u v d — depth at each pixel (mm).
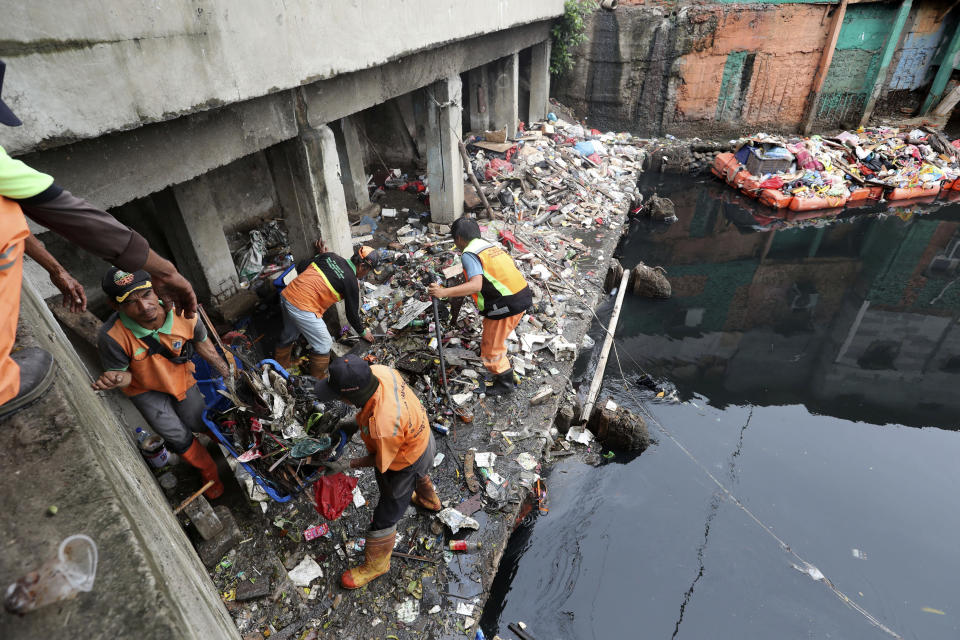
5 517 1351
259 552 3752
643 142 15242
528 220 9406
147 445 3662
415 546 3947
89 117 2953
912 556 4980
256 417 3559
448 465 4676
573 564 4652
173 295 2172
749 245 11477
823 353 8164
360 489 4316
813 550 4992
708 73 14727
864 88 14867
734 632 4254
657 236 11555
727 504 5395
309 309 4703
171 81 3367
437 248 7914
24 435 1570
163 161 3682
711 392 7098
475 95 11984
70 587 1191
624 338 7988
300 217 5484
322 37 4617
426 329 6145
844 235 11961
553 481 5371
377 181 10945
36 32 2617
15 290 1534
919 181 13195
